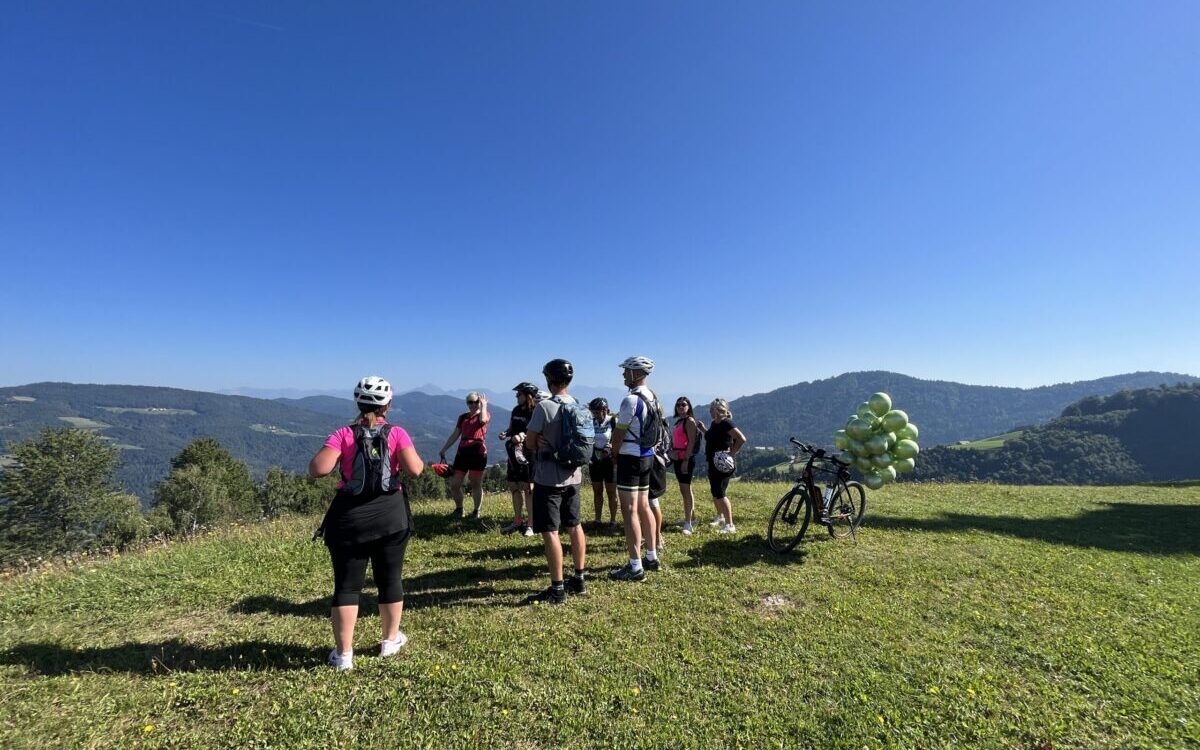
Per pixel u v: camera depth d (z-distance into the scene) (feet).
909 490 42.88
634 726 9.78
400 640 12.46
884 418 29.81
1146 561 22.84
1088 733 10.04
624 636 13.52
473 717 9.78
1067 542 25.95
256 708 9.98
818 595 17.07
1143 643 13.99
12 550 107.24
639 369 18.24
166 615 14.84
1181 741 9.83
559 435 15.52
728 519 25.09
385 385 12.06
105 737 9.06
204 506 136.05
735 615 15.14
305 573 18.52
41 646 12.62
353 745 8.92
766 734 9.74
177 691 10.42
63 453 118.93
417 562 19.62
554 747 9.14
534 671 11.58
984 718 10.42
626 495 17.72
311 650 12.62
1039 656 13.17
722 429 24.91
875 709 10.59
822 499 23.25
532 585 17.25
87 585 16.97
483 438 26.55
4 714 9.53
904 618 15.38
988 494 41.06
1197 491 43.93
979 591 18.03
